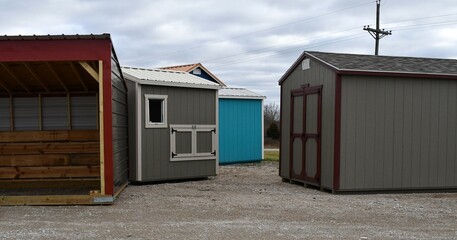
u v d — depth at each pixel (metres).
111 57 7.32
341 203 7.86
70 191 8.93
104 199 7.36
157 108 10.49
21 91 9.73
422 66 9.93
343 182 8.92
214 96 11.48
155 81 10.24
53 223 6.00
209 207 7.30
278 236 5.38
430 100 9.41
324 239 5.26
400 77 9.20
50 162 9.38
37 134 9.55
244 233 5.50
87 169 9.33
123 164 9.29
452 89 9.53
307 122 10.00
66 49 7.18
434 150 9.45
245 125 17.03
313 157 9.73
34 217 6.39
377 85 9.09
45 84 9.38
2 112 9.77
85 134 9.50
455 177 9.53
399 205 7.71
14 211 6.83
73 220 6.20
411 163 9.31
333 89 8.98
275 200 8.09
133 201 7.82
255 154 17.39
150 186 9.96
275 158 18.84
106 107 7.29
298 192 9.23
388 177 9.18
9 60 7.11
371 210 7.18
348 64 9.27
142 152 10.12
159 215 6.61
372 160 9.09
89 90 9.80
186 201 7.88
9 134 9.49
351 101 8.93
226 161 16.34
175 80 10.94
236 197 8.41
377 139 9.11
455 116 9.55
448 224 6.18
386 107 9.15
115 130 7.89
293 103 10.64
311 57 9.81
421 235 5.50
